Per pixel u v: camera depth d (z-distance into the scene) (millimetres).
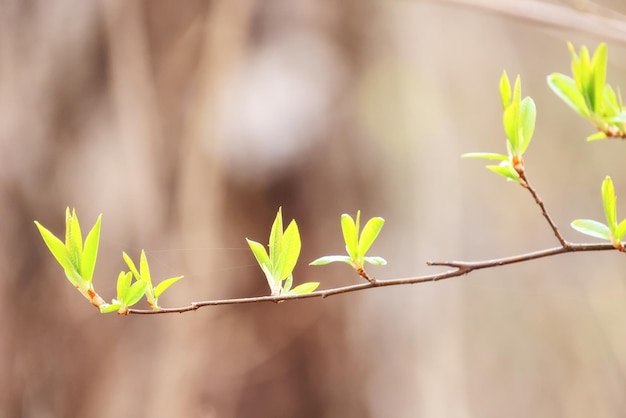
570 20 1106
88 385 1597
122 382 1614
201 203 1647
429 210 1933
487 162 2098
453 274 761
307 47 1752
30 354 1564
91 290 756
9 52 1573
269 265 759
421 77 1958
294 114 1696
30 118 1579
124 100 1622
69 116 1610
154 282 1613
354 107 1805
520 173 761
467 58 2070
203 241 1648
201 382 1666
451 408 1885
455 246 1977
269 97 1686
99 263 1602
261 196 1708
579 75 773
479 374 2154
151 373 1628
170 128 1658
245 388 1729
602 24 1068
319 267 1805
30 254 1580
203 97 1657
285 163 1700
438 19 2016
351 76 1816
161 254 1628
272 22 1734
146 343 1636
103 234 1608
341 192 1792
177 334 1640
